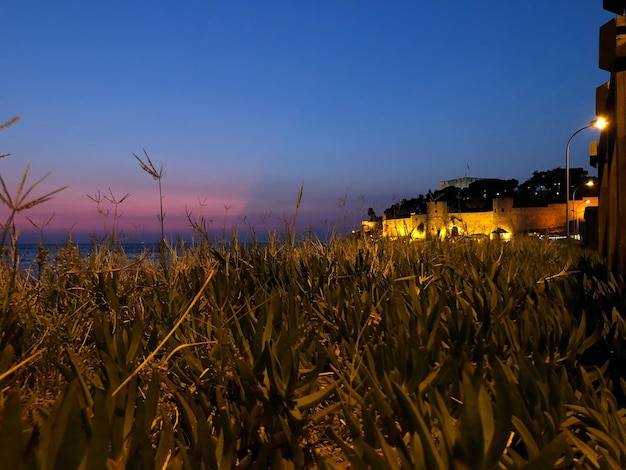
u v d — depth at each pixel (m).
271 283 3.99
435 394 1.57
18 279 2.87
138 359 2.12
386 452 1.28
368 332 2.80
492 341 2.56
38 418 1.43
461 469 1.05
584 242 14.17
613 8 4.79
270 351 1.79
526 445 1.39
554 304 3.31
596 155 8.63
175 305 2.97
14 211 1.45
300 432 1.76
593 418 1.63
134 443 1.18
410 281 3.23
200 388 1.97
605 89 6.46
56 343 2.37
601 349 2.50
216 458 1.28
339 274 4.48
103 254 3.60
